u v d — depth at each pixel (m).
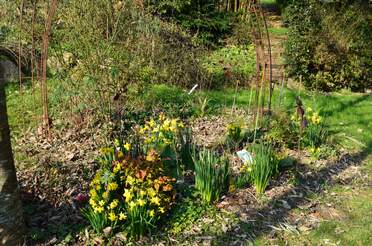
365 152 5.86
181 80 8.00
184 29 9.85
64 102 6.52
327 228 4.20
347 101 7.81
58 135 5.87
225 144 5.65
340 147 5.93
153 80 7.79
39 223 3.95
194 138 5.88
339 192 4.85
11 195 3.32
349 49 8.24
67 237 3.77
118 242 3.79
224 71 8.60
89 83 6.40
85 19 6.96
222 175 4.49
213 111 6.94
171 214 4.21
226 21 10.35
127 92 7.07
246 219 4.24
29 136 5.86
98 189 3.85
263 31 10.47
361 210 4.52
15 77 7.53
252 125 6.08
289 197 4.66
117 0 7.66
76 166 4.96
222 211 4.33
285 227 4.18
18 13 8.11
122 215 3.74
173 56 8.23
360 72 8.27
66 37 7.40
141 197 3.81
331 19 8.37
